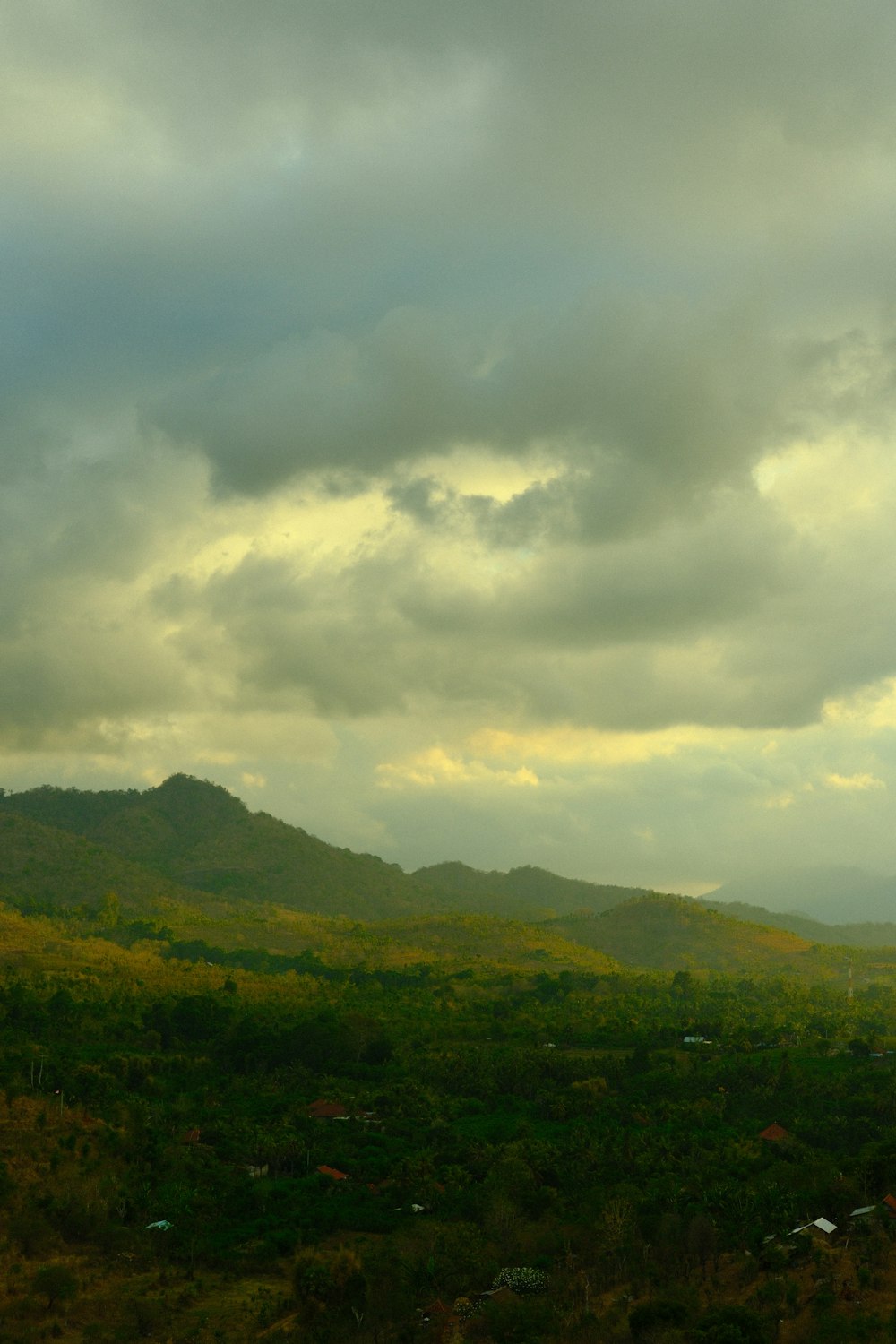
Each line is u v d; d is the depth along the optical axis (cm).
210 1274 9144
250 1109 13825
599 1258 8438
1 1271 8744
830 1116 13188
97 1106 12794
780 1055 18775
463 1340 7262
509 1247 8894
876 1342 6191
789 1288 7088
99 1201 10006
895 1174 9131
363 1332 7631
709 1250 8031
